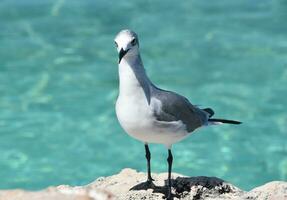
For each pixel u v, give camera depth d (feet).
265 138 50.03
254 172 45.98
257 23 70.74
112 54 64.08
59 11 74.49
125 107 22.57
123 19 72.02
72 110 54.34
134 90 22.41
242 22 71.05
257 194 24.38
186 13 73.61
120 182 25.80
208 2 76.95
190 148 48.52
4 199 17.25
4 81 58.90
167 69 60.34
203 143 49.32
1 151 48.60
